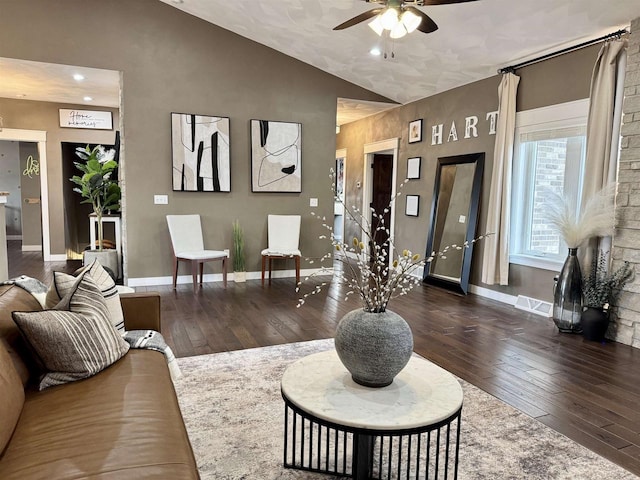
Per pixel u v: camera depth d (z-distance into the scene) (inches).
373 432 55.8
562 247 172.9
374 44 199.6
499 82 199.9
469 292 215.0
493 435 87.0
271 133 234.7
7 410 53.2
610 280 144.3
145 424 57.1
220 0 193.0
